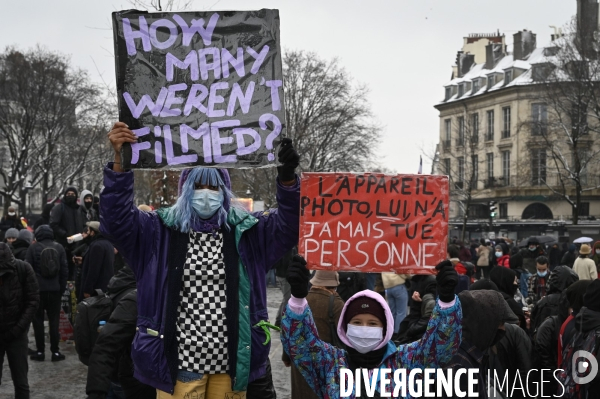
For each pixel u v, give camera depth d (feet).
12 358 26.61
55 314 36.96
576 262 52.95
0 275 26.13
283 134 15.55
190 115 15.51
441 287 13.20
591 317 19.47
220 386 15.07
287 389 31.32
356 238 14.52
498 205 231.30
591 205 219.82
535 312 27.94
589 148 198.70
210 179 15.28
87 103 169.89
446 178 14.55
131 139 15.31
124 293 22.17
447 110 254.47
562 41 160.86
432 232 14.51
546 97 171.01
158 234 15.23
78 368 35.32
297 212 15.16
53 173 189.88
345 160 166.50
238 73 15.64
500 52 247.50
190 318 14.89
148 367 14.80
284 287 40.81
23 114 168.86
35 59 160.86
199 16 15.69
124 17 15.62
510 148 227.40
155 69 15.57
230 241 15.26
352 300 13.62
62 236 44.75
